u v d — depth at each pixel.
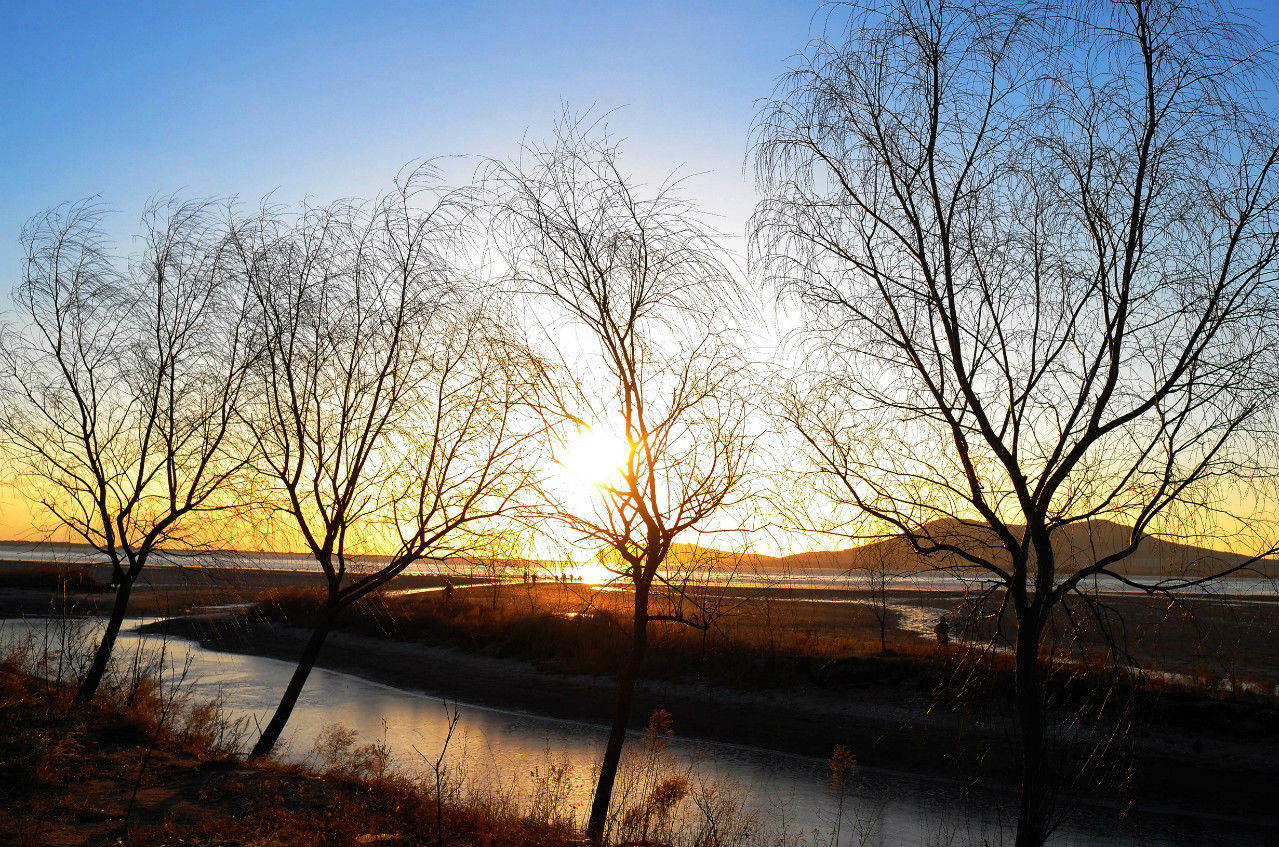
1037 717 8.12
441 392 12.13
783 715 22.91
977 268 8.59
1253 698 19.02
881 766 18.58
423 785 10.74
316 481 12.59
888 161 8.70
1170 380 7.85
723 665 26.11
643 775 14.62
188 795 9.27
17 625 30.08
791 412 9.06
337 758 12.68
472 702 26.05
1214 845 13.85
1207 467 7.91
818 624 41.38
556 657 30.41
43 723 11.27
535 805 10.90
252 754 11.91
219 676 27.16
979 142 8.66
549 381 9.95
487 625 34.50
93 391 14.27
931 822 13.91
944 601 60.31
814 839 12.37
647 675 26.98
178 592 47.81
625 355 9.59
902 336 8.73
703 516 9.45
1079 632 8.68
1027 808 8.08
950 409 8.37
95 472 14.09
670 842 10.46
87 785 9.33
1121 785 10.25
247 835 7.89
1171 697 18.75
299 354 12.48
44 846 7.21
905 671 23.61
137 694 13.83
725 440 9.49
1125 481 8.22
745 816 13.16
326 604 12.56
